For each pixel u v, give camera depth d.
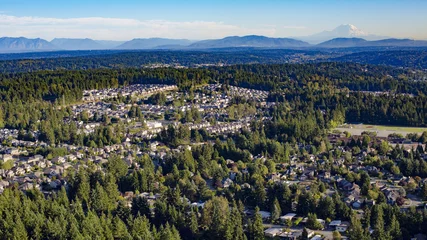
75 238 193.50
